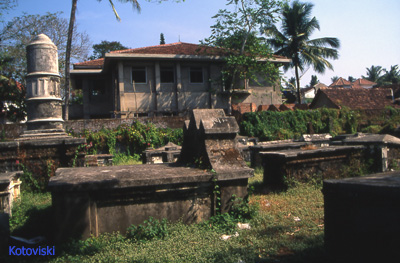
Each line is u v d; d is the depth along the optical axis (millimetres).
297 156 7199
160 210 4684
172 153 11500
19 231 4973
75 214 4238
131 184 4422
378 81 64812
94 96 24172
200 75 22609
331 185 3113
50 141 8250
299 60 31016
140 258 3658
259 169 10734
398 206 2557
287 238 4191
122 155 16125
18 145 7961
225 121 5371
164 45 25141
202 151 5391
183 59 21312
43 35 9438
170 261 3576
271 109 22422
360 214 2861
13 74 22891
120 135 16312
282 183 7160
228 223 4691
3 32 22078
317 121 20922
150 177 4609
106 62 20969
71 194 4246
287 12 28359
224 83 22062
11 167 7949
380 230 2686
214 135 5309
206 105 22359
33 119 9102
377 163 8539
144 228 4426
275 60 22906
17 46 23094
